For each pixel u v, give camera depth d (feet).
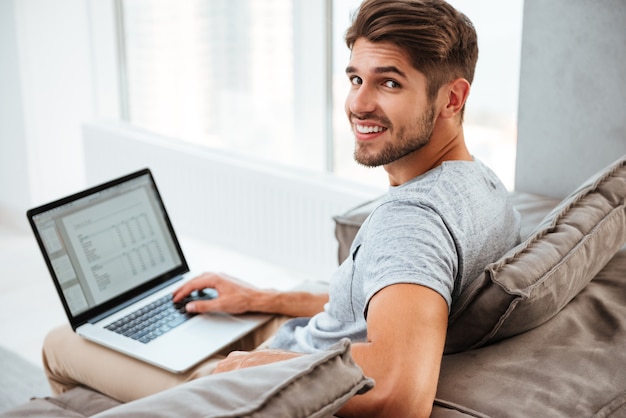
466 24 4.69
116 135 14.16
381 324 3.99
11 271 13.26
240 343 6.52
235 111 13.21
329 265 11.70
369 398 3.87
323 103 11.89
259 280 12.31
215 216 13.08
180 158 13.29
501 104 10.16
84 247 6.48
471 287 4.45
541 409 3.97
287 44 12.16
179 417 3.05
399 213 4.39
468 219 4.56
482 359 4.40
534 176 8.00
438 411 4.07
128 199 6.91
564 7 7.41
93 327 6.30
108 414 3.13
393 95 4.55
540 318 4.52
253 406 3.09
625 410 4.02
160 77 14.24
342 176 12.05
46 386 9.75
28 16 14.01
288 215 12.01
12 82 14.33
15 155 14.75
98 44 14.76
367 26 4.56
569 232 4.87
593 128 7.50
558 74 7.59
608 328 4.69
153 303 6.68
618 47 7.19
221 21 12.94
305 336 5.37
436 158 4.84
